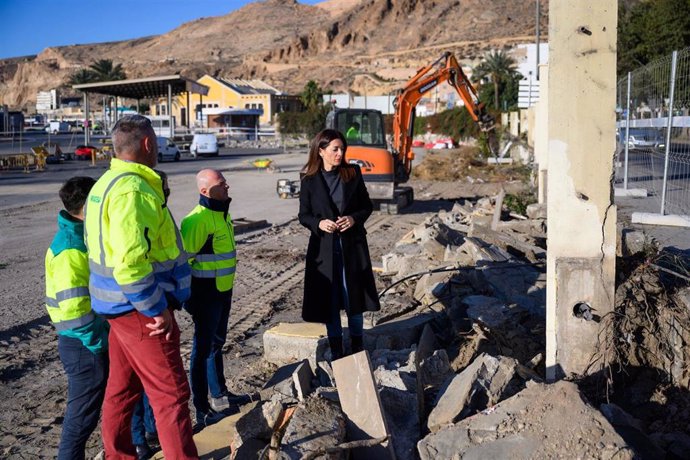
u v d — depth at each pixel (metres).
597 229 4.45
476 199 20.25
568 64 4.38
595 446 3.35
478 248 7.54
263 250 12.31
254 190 24.23
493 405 3.95
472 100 18.97
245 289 9.44
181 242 4.03
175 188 25.09
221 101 103.00
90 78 103.88
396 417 4.14
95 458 4.57
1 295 9.23
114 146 3.81
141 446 4.56
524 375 4.31
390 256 9.27
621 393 4.55
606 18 4.33
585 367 4.52
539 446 3.43
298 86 185.25
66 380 6.19
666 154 10.96
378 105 67.38
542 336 5.50
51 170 36.53
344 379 4.02
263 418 4.18
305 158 45.53
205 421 5.00
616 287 4.85
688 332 4.59
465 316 6.24
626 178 15.00
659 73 12.07
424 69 18.52
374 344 5.87
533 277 6.72
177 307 3.97
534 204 13.30
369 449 3.81
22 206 20.03
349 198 5.17
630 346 4.62
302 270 10.63
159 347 3.75
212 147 47.62
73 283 3.99
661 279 5.00
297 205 19.47
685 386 4.46
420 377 4.59
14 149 53.22
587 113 4.40
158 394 3.78
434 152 47.41
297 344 5.94
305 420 3.83
